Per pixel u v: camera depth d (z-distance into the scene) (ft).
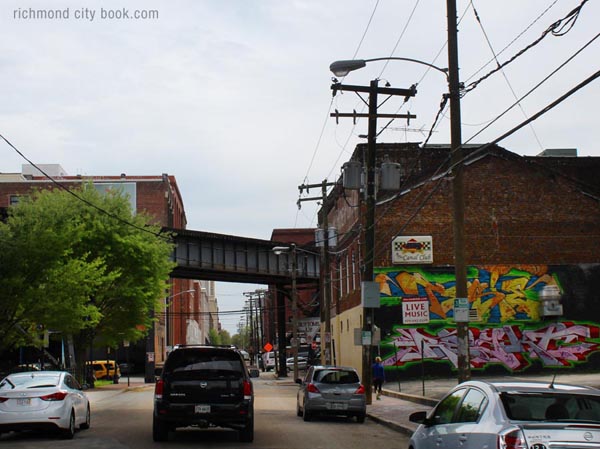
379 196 124.57
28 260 100.68
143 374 271.28
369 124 89.66
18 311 104.83
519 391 25.64
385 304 122.62
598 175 130.00
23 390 56.54
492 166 126.41
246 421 54.13
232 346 55.77
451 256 124.16
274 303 354.33
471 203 125.18
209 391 53.67
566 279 124.36
